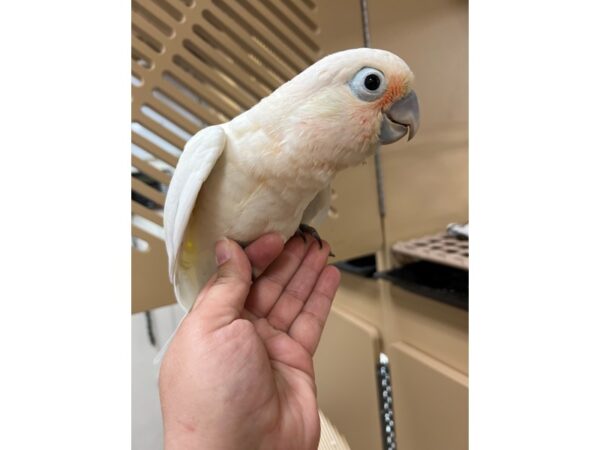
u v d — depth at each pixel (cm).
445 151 45
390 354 44
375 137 22
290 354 26
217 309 22
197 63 34
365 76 21
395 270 43
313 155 21
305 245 28
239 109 36
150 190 33
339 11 39
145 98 32
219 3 35
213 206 22
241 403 21
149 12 32
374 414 45
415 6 42
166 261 34
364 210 43
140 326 62
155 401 62
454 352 37
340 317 50
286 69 37
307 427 23
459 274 40
